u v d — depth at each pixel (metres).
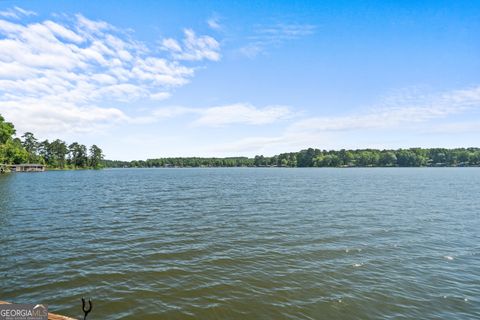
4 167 120.94
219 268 13.28
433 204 33.09
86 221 23.50
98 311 9.52
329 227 21.33
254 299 10.45
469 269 13.27
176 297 10.54
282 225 22.05
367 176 101.31
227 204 33.56
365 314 9.55
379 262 14.10
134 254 15.11
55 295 10.55
